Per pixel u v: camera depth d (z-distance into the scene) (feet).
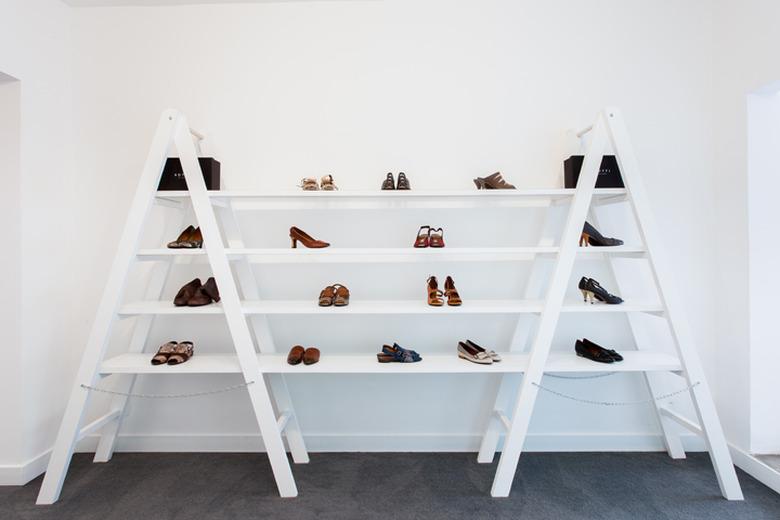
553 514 5.56
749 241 6.52
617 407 7.34
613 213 7.29
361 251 5.94
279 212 7.29
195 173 6.11
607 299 6.39
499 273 7.30
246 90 7.27
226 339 7.38
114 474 6.57
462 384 7.37
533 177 7.22
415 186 7.23
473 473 6.61
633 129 7.20
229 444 7.34
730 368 6.86
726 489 5.85
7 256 6.43
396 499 5.92
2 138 6.40
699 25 7.15
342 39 7.26
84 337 7.31
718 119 7.04
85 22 7.30
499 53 7.23
